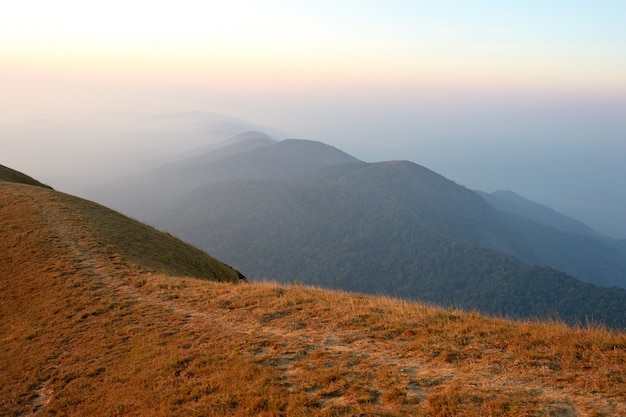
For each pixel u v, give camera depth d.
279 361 10.80
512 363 9.41
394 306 14.02
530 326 11.29
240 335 12.69
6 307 17.89
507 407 7.79
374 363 10.10
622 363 8.88
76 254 22.44
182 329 13.74
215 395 9.70
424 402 8.31
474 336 10.92
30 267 21.00
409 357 10.29
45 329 15.42
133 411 9.97
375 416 8.00
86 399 11.05
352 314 13.27
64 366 12.89
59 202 31.09
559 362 9.24
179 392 10.16
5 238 24.28
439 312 13.02
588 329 10.57
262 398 9.17
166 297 16.92
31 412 11.14
